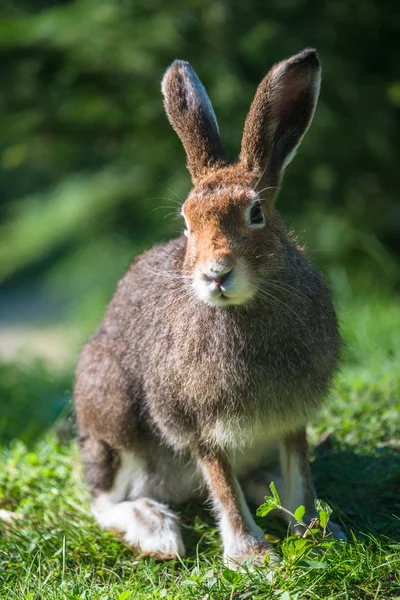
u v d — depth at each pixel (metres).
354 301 17.03
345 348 9.74
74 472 10.41
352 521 8.77
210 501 9.09
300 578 7.40
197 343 8.33
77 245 26.23
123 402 9.21
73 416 11.57
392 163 19.09
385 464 9.71
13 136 20.61
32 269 31.03
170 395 8.64
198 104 8.83
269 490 9.35
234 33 18.25
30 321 26.72
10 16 20.28
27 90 19.77
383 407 11.13
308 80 8.53
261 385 8.33
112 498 9.55
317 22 18.34
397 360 13.22
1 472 10.79
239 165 8.47
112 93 19.95
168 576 8.16
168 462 9.34
